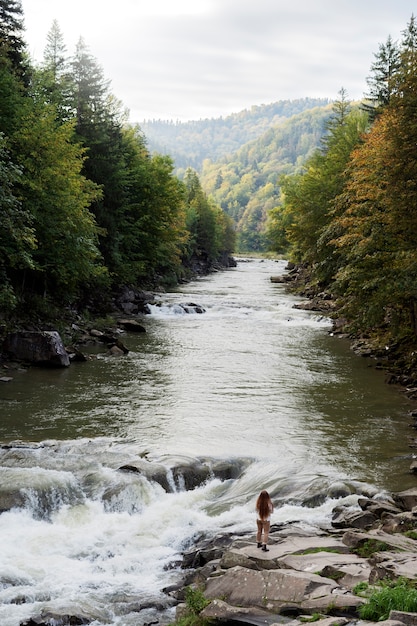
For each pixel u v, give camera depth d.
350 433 21.72
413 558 10.84
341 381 29.36
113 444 19.81
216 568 11.74
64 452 18.95
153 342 38.59
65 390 26.41
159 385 27.84
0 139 27.73
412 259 27.28
